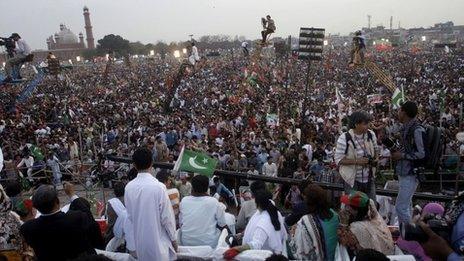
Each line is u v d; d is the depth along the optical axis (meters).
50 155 15.34
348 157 5.45
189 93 41.88
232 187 11.21
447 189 11.95
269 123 21.98
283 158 13.90
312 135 18.09
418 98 28.97
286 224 5.40
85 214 4.35
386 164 11.97
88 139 19.83
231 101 32.12
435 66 65.94
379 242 4.23
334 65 75.00
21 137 21.38
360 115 5.41
